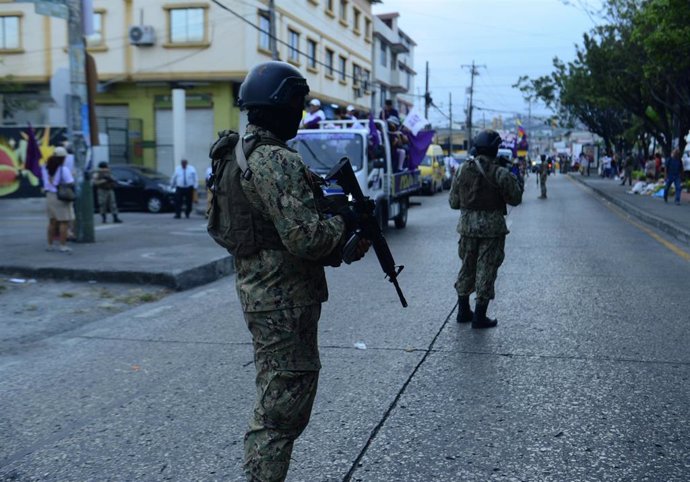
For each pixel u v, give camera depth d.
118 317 7.16
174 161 27.45
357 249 2.71
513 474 3.43
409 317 6.89
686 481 3.35
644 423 4.07
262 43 28.30
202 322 6.86
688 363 5.23
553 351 5.61
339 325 6.55
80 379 5.05
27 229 14.80
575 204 23.80
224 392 4.71
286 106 2.64
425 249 12.24
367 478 3.40
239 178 2.61
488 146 6.16
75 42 12.16
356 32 41.56
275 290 2.62
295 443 3.83
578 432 3.94
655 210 18.69
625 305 7.35
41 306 7.69
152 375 5.12
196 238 13.09
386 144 14.25
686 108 26.92
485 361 5.35
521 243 12.93
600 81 31.45
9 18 28.70
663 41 18.44
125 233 14.16
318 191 2.68
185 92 27.84
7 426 4.16
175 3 26.89
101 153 25.88
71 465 3.61
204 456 3.69
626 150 51.34
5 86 28.50
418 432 3.97
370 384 4.82
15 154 24.28
